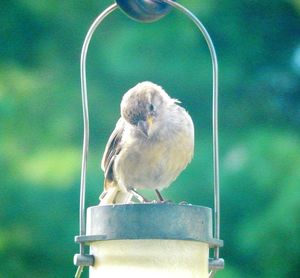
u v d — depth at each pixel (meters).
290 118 17.47
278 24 17.94
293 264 16.44
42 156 16.73
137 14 8.80
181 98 16.84
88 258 8.63
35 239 16.89
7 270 17.02
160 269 8.51
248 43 17.69
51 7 18.03
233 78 17.50
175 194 15.97
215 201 8.77
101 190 16.12
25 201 16.70
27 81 17.47
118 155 10.40
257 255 16.47
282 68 17.78
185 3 17.48
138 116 10.19
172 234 8.44
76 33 17.84
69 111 17.11
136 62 16.92
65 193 16.48
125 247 8.54
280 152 16.55
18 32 18.09
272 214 16.25
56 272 16.91
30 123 17.11
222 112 17.30
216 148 8.78
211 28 17.53
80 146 16.73
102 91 16.91
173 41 17.02
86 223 9.51
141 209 8.45
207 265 8.73
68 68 17.58
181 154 10.23
